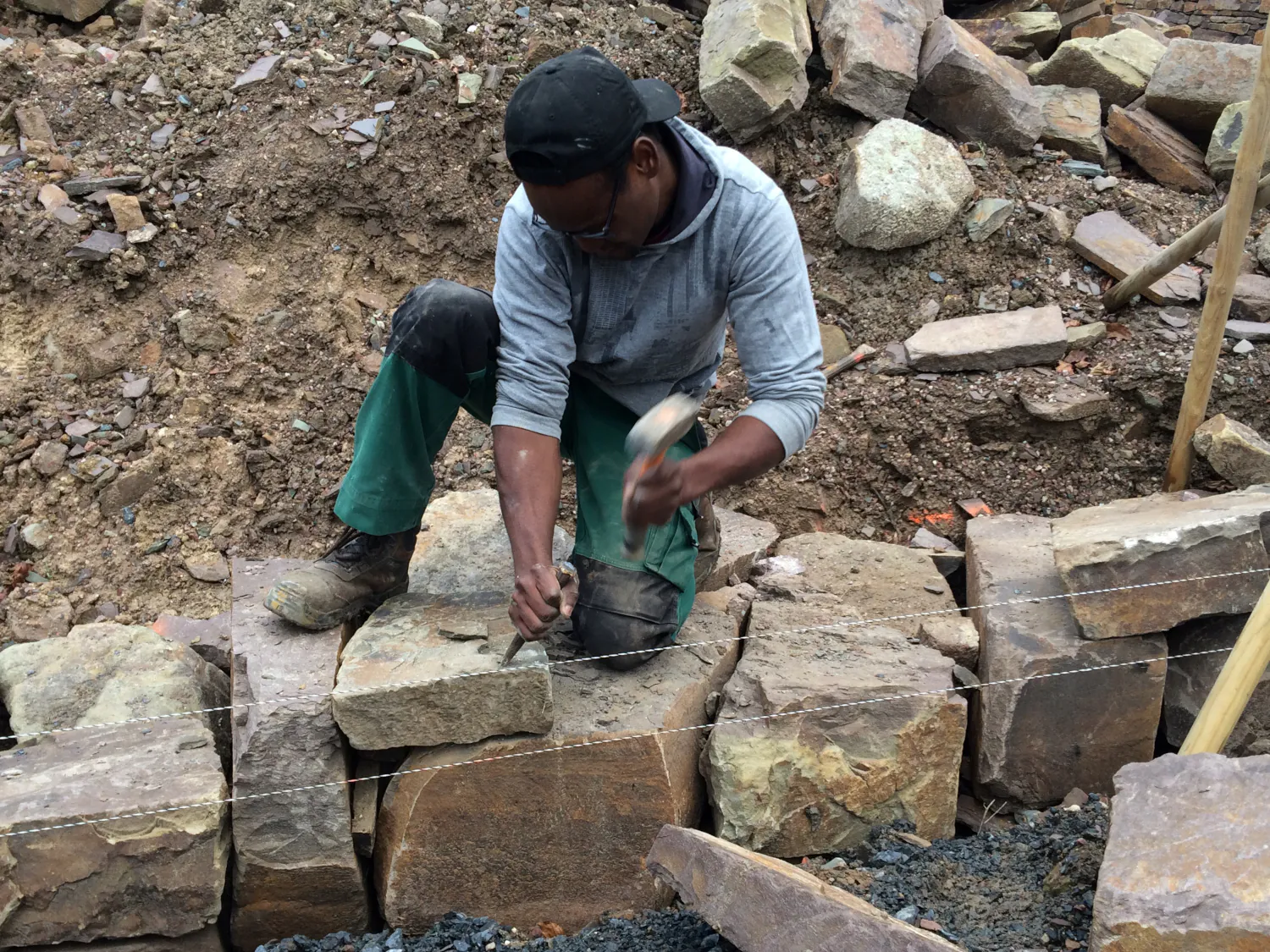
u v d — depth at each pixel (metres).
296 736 2.45
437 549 3.02
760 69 4.25
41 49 4.48
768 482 3.78
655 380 2.62
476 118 4.25
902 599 3.22
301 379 3.93
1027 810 2.86
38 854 2.28
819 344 2.43
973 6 5.62
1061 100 4.75
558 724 2.48
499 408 2.44
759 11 4.30
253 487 3.77
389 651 2.51
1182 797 2.13
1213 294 3.37
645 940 2.39
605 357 2.54
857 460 3.84
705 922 2.33
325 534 3.72
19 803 2.31
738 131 4.34
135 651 2.85
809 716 2.60
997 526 3.35
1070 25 5.91
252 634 2.72
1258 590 2.78
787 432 2.34
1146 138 4.60
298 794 2.44
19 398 3.76
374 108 4.22
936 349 3.92
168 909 2.36
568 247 2.38
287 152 4.14
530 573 2.30
